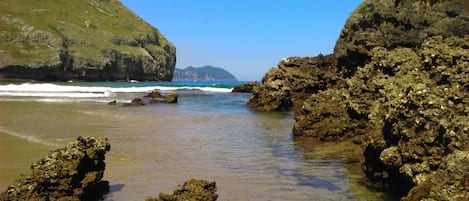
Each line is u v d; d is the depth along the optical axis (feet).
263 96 96.68
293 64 106.22
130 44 388.78
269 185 30.91
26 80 275.59
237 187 30.27
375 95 49.16
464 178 22.97
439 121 27.17
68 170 26.84
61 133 51.65
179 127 60.90
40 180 25.95
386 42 84.84
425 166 26.73
